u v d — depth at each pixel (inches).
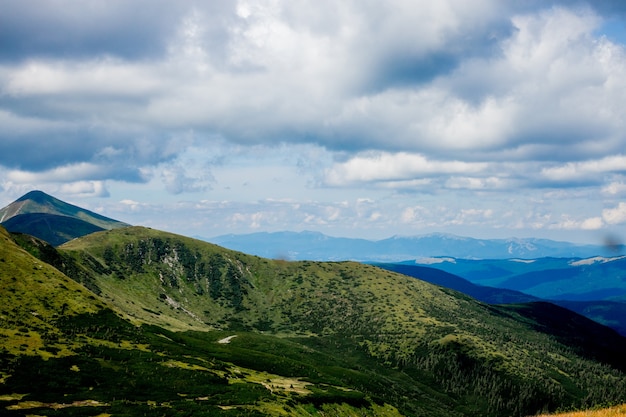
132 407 3267.7
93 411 3070.9
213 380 4527.6
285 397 4621.1
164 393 3823.8
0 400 3026.6
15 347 4025.6
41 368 3745.1
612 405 2468.0
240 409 3639.3
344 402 5413.4
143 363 4517.7
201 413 3344.0
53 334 4640.8
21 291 5423.2
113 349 4726.9
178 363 4884.4
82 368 3988.7
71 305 5629.9
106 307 6117.1
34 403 3105.3
